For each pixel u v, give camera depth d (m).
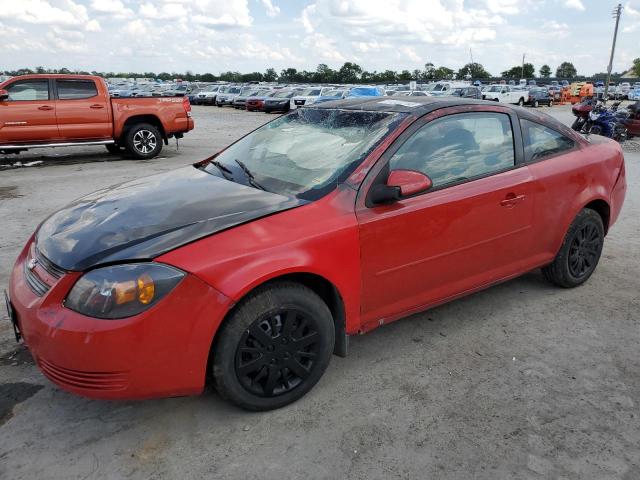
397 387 3.08
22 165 10.93
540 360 3.38
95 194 3.53
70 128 10.90
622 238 5.87
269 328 2.72
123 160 11.77
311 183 3.11
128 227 2.73
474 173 3.54
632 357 3.42
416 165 3.26
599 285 4.55
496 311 4.05
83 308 2.40
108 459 2.49
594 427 2.74
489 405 2.92
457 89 36.88
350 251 2.92
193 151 13.44
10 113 10.31
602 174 4.33
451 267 3.46
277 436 2.66
